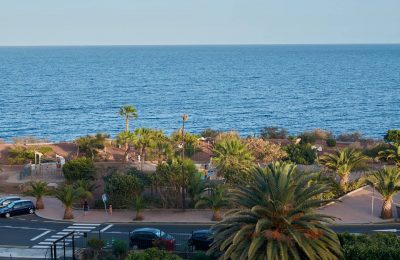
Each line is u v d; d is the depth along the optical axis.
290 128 143.62
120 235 47.38
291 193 33.00
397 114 167.75
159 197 57.28
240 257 32.34
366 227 49.91
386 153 67.19
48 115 163.12
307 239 32.72
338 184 59.53
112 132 136.62
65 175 64.44
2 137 127.69
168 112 171.88
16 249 44.06
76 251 42.62
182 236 46.56
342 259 34.41
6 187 66.25
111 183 56.34
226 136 90.81
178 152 81.31
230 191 35.25
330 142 91.06
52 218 53.34
